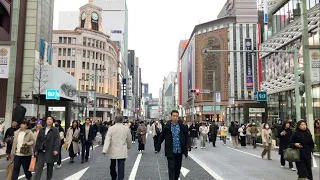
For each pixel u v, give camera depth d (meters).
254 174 10.13
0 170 10.93
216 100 44.28
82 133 13.11
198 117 99.88
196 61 103.25
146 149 20.45
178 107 156.12
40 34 32.72
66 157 15.03
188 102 121.50
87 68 78.56
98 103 80.19
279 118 35.78
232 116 44.56
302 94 30.72
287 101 34.78
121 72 111.81
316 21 27.55
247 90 92.94
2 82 27.52
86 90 75.75
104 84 83.25
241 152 18.22
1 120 18.64
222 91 95.06
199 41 102.56
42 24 33.41
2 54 14.91
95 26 88.00
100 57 82.62
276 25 39.28
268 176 9.76
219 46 97.31
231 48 95.12
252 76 92.81
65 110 34.12
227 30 96.00
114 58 94.06
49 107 33.59
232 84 93.69
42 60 30.59
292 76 32.62
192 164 12.66
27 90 30.12
